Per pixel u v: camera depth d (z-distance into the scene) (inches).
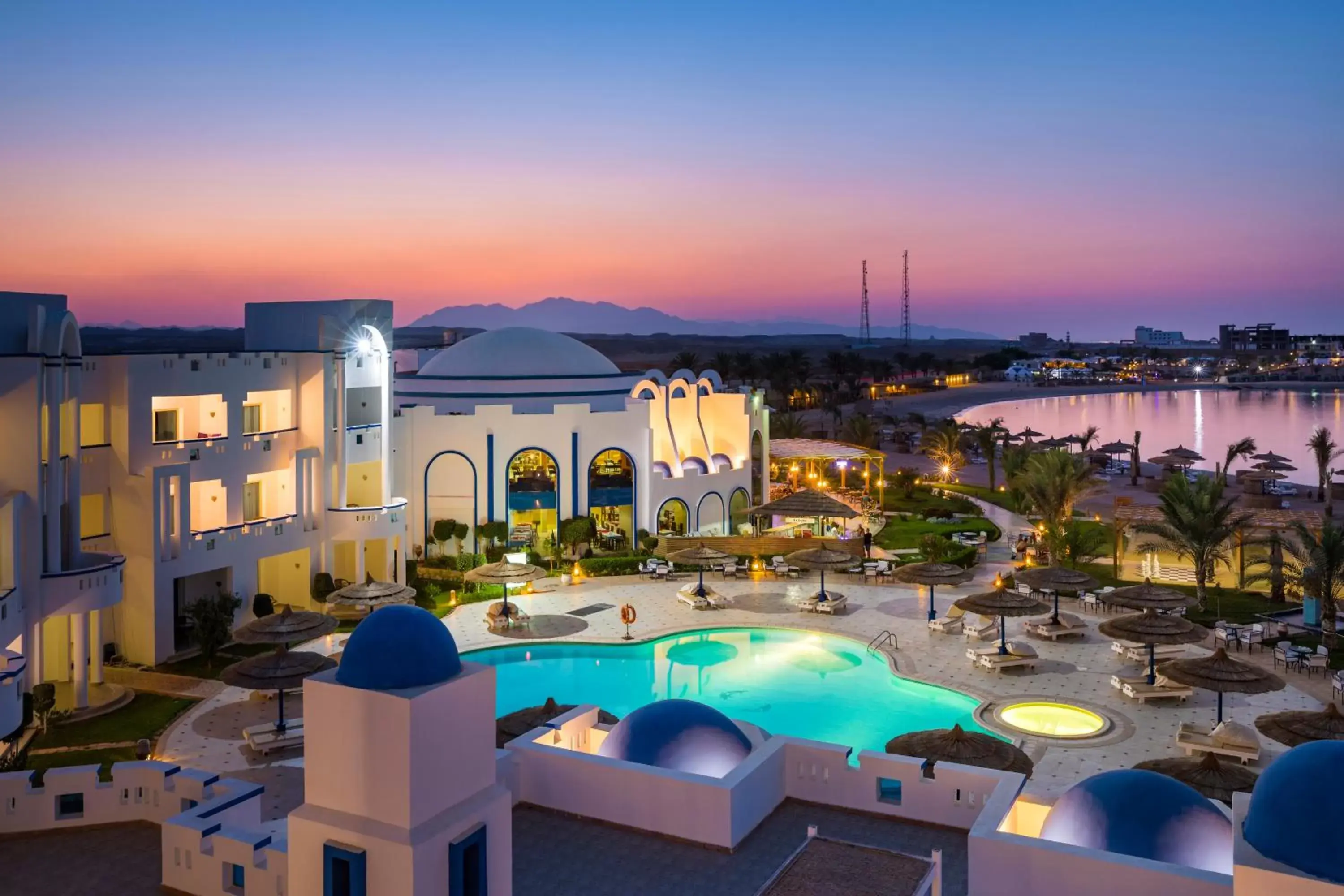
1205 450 5236.2
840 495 3043.8
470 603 1862.7
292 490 1760.6
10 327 1224.8
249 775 1088.8
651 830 745.6
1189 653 1492.4
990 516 2869.1
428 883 503.2
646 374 2475.4
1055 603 1630.2
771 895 557.6
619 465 2276.1
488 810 537.6
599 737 913.5
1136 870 608.1
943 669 1461.6
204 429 1632.6
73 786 761.6
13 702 1002.1
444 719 519.2
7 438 1204.5
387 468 1908.2
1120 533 2036.2
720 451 2610.7
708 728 806.5
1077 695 1349.7
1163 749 1160.2
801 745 805.9
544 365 2524.6
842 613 1785.2
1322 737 905.5
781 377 6540.4
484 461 2165.4
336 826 514.6
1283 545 1717.5
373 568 2000.5
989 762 805.2
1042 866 631.8
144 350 1544.0
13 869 705.0
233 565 1596.9
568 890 668.1
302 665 1178.0
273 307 1861.5
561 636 1646.2
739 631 1702.8
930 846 735.7
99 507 1462.8
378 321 1904.5
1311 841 474.0
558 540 2191.2
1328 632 1526.8
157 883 686.5
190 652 1524.4
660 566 2064.5
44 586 1226.0
